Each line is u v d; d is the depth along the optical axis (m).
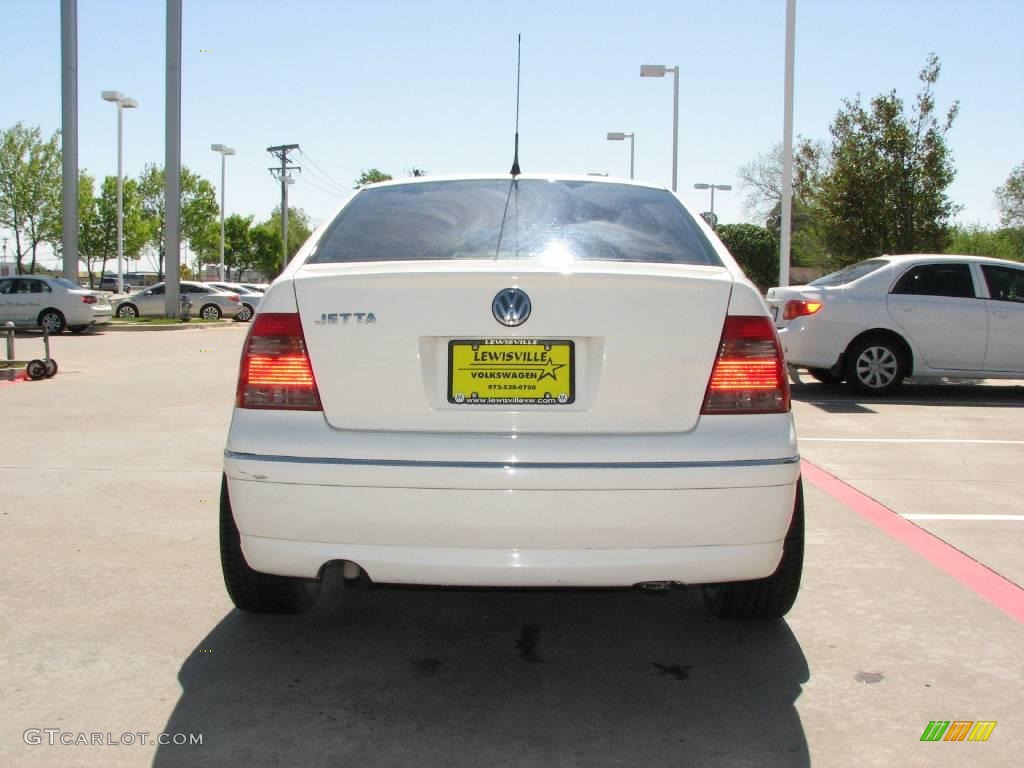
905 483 6.09
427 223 3.35
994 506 5.51
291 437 2.79
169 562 4.36
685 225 3.43
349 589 4.12
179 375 12.70
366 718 2.90
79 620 3.65
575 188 3.70
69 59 24.17
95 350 17.52
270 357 2.85
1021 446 7.46
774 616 3.58
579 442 2.75
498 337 2.78
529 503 2.71
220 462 6.59
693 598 4.03
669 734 2.82
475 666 3.31
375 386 2.79
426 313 2.78
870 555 4.56
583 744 2.75
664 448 2.75
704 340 2.82
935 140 16.48
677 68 22.22
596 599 4.03
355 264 3.02
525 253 3.13
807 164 23.11
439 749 2.71
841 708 2.98
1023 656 3.39
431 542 2.75
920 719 2.91
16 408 9.33
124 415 8.85
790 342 10.48
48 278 23.22
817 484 6.05
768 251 47.47
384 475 2.73
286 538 2.82
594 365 2.79
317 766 2.62
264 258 77.00
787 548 3.38
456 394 2.79
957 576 4.25
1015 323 10.25
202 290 31.16
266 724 2.85
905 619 3.74
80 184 56.25
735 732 2.83
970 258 10.52
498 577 2.75
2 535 4.76
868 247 16.62
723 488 2.75
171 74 26.22
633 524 2.74
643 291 2.79
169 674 3.20
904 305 10.27
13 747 2.70
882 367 10.36
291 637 3.55
